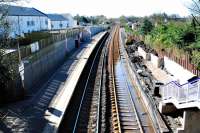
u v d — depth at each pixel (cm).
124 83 2728
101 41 6800
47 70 2855
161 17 7500
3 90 1861
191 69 2447
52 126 1520
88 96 2248
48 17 8288
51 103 1902
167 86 1812
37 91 2189
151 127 1655
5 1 1939
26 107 1823
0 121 1598
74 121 1719
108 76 3038
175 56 2927
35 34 4362
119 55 4562
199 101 1420
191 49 2856
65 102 1920
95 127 1634
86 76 2977
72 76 2716
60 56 3597
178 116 1798
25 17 6266
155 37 4288
